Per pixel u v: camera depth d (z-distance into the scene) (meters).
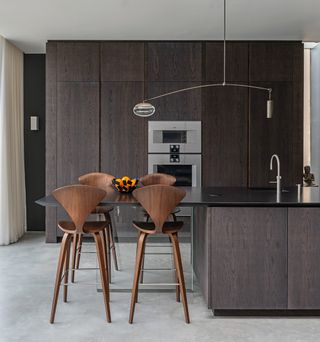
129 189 4.21
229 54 6.19
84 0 4.70
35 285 4.25
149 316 3.46
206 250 3.50
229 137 6.21
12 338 3.04
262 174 6.24
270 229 3.42
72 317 3.44
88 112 6.19
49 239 6.21
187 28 5.68
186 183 6.23
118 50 6.18
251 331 3.18
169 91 6.20
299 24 5.53
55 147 6.19
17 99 6.60
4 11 5.04
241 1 4.73
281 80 6.22
